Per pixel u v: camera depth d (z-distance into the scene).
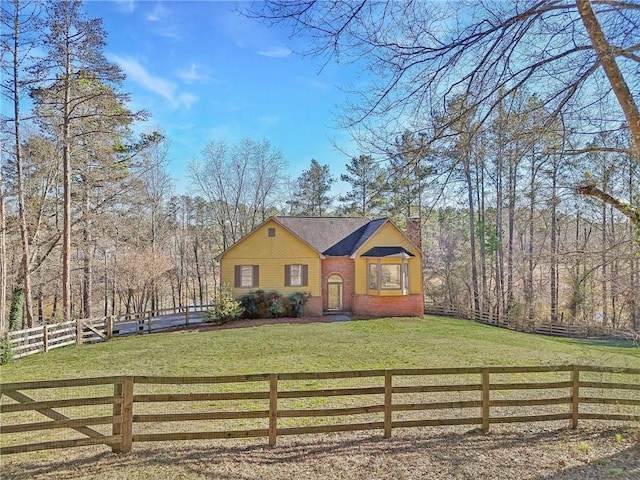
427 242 29.89
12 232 17.55
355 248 22.34
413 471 4.76
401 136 4.61
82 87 16.66
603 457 5.11
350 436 5.91
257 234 21.38
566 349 14.50
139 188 22.48
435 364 11.35
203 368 11.05
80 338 15.16
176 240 36.22
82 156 18.56
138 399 5.19
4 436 6.18
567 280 17.14
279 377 5.47
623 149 4.99
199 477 4.57
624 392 8.74
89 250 20.70
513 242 25.61
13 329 15.69
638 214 5.41
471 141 4.65
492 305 25.16
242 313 20.20
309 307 21.47
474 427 6.32
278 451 5.33
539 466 4.87
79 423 4.94
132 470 4.71
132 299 29.94
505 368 6.10
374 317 21.16
